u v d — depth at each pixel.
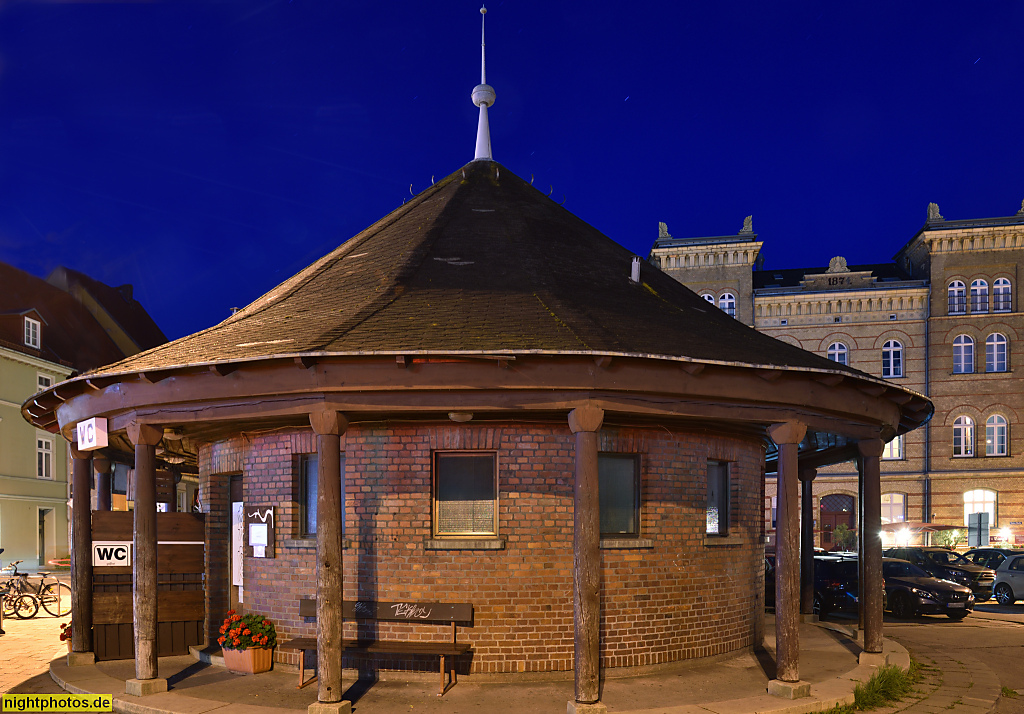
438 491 10.01
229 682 9.70
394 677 9.64
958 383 38.97
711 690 9.29
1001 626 17.41
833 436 12.17
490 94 16.92
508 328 9.05
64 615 18.92
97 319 47.56
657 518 10.34
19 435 36.91
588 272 12.36
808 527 16.14
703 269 41.12
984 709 9.28
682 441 10.69
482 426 9.84
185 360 9.05
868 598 11.35
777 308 40.56
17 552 36.19
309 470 10.65
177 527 11.77
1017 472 37.97
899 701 9.52
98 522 11.63
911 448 39.28
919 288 39.59
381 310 9.84
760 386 9.08
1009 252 39.09
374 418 9.80
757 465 12.10
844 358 40.06
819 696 9.03
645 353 8.34
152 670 9.38
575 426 8.38
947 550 25.86
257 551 10.74
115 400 9.60
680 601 10.43
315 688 9.38
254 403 8.79
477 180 15.48
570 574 9.77
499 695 8.98
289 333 9.40
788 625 9.19
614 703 8.68
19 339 37.88
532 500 9.79
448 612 9.48
